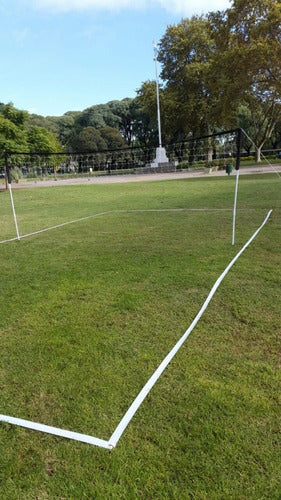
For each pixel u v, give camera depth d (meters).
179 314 2.78
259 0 18.77
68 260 4.52
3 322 2.83
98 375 2.09
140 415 1.75
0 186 22.77
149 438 1.61
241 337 2.39
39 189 18.03
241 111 34.03
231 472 1.42
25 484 1.43
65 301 3.18
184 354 2.24
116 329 2.61
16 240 5.94
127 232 6.05
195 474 1.42
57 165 31.27
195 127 32.59
